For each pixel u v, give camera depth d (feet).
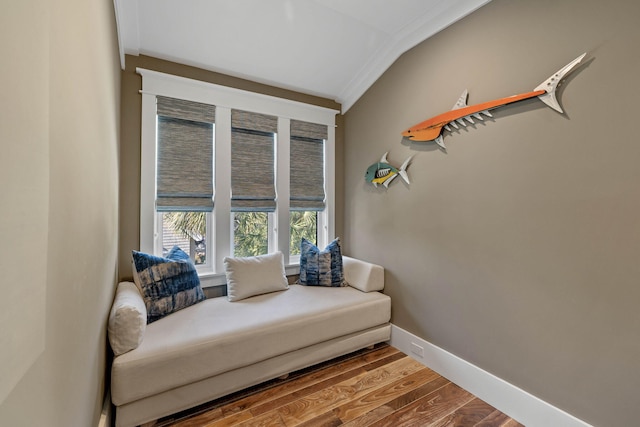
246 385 5.79
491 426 5.20
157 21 6.40
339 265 8.79
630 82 4.03
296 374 6.68
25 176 1.48
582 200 4.51
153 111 7.11
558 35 4.74
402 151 7.82
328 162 9.89
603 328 4.32
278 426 5.14
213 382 5.43
